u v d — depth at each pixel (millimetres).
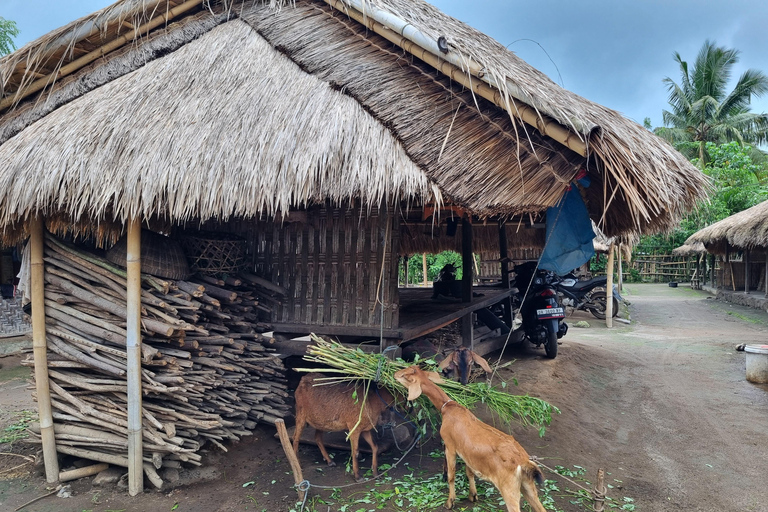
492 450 3172
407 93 4301
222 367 4652
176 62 5055
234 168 4020
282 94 4500
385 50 4684
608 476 4227
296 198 3861
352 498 3838
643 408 6055
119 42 5246
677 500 3820
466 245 7477
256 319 5371
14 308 9453
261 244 5555
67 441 4398
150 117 4500
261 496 3947
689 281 25688
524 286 9266
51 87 5207
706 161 23594
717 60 25500
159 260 4418
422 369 4223
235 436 4812
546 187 3639
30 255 4414
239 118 4363
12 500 4008
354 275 5160
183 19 5473
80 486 4250
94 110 4672
